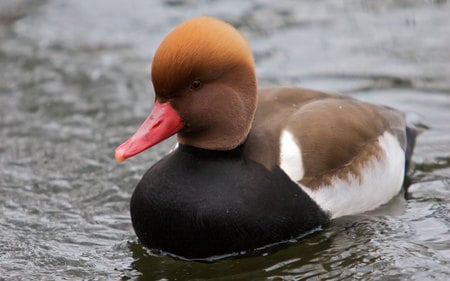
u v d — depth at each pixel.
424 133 12.50
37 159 12.19
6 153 12.40
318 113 9.96
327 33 16.20
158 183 8.98
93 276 9.18
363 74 14.60
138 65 15.39
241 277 8.93
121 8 17.84
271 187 9.06
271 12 17.12
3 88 14.69
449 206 10.38
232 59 8.76
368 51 15.42
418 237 9.65
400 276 8.84
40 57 15.91
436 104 13.45
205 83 8.73
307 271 9.00
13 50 16.25
